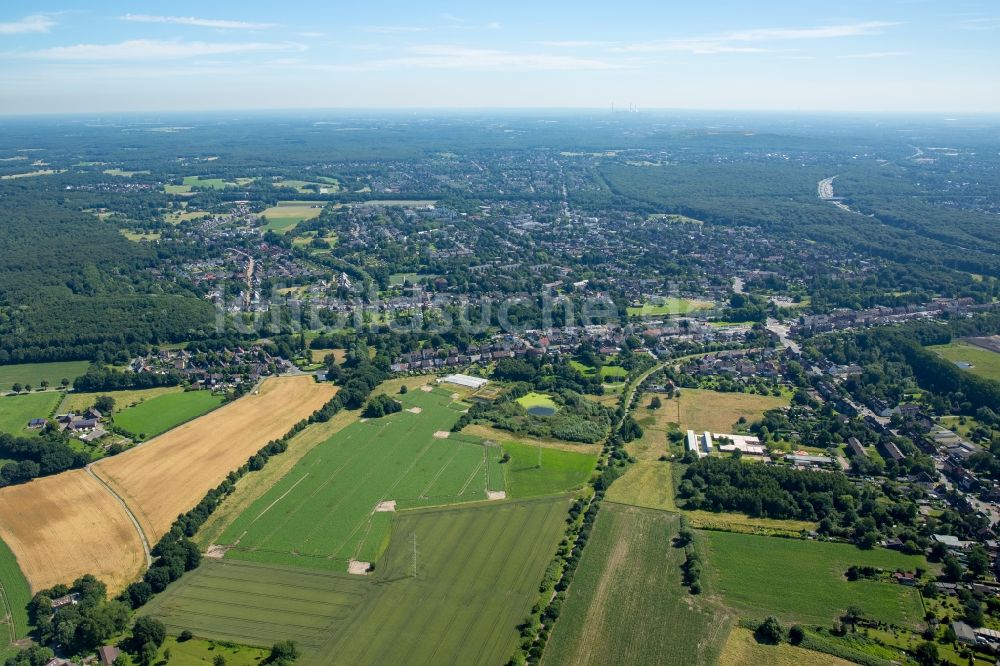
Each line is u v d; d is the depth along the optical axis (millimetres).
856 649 188375
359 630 194375
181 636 191375
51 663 182750
